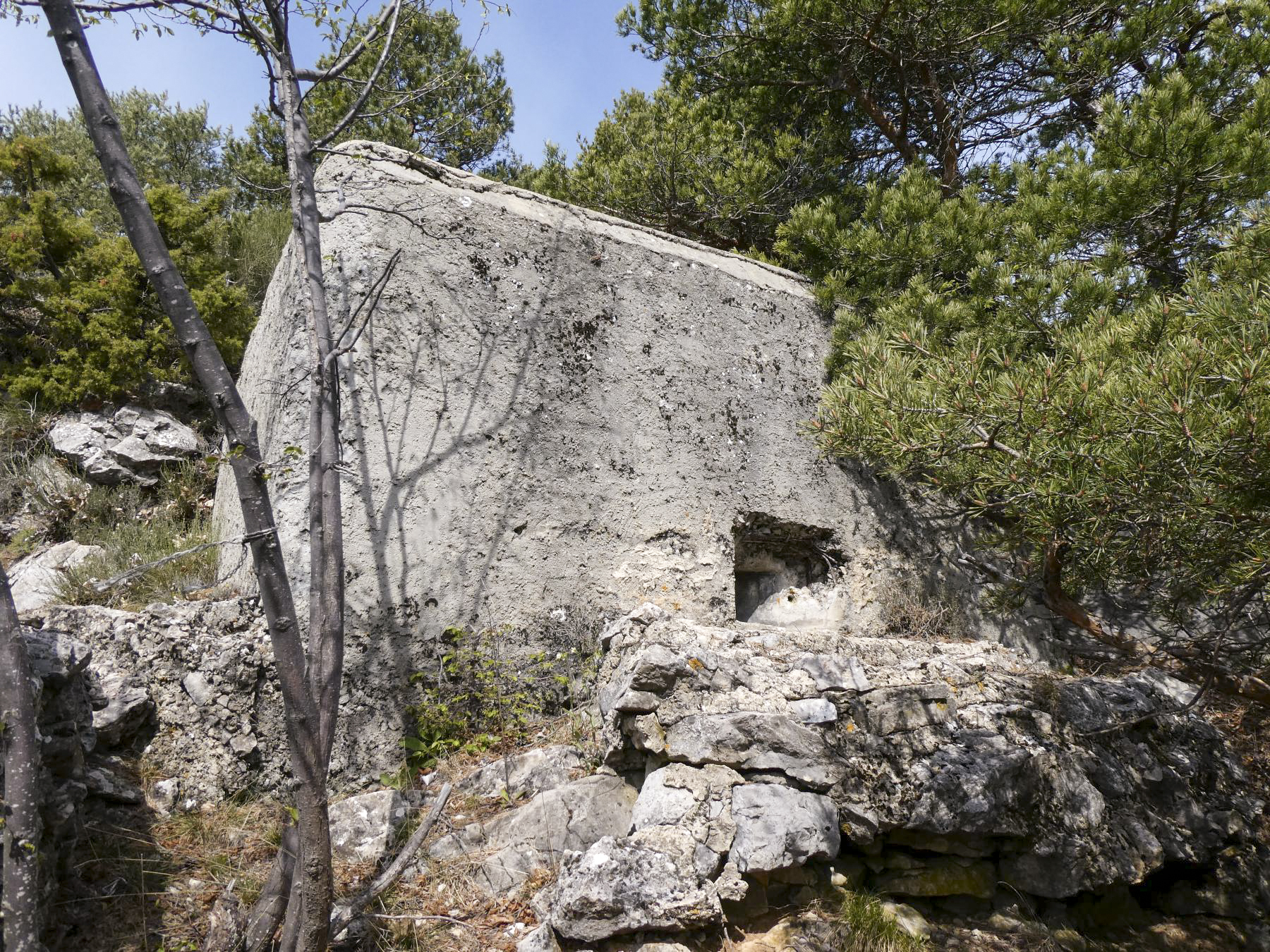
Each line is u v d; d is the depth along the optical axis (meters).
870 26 6.48
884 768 3.46
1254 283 3.21
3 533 5.31
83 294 6.06
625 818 3.39
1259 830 4.16
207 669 3.53
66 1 2.35
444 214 4.33
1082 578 3.70
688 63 8.16
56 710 2.66
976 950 3.17
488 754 3.89
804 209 6.02
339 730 3.66
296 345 3.99
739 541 5.23
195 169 11.28
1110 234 5.56
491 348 4.32
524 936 2.86
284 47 3.03
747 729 3.38
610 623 4.27
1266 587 3.17
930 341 4.35
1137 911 3.64
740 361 5.23
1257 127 5.08
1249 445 2.76
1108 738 3.96
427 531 3.99
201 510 5.73
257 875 3.02
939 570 5.65
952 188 7.02
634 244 4.99
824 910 3.18
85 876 2.82
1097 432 3.12
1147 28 6.03
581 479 4.48
